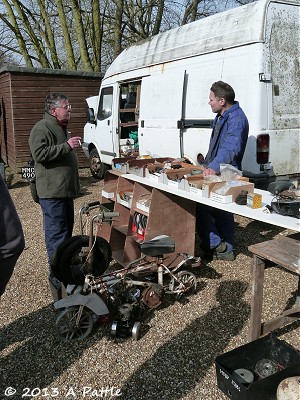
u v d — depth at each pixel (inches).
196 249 180.2
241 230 207.3
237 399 87.7
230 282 148.9
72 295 117.3
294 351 96.3
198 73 213.2
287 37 185.8
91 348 114.3
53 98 131.6
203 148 214.4
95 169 364.2
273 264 103.0
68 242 126.9
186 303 135.3
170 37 242.4
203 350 111.4
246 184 121.2
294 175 196.5
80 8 482.3
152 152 262.7
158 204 141.3
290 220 101.1
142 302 125.7
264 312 129.3
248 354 99.4
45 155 127.0
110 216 122.6
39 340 119.0
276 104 186.4
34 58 650.8
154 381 100.8
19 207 276.4
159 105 249.3
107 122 331.3
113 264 164.2
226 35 196.1
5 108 419.2
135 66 278.4
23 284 156.3
